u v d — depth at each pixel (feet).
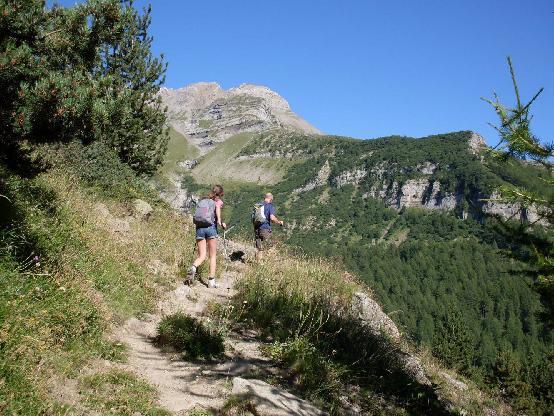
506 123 21.36
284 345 21.77
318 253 45.68
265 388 16.60
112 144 52.16
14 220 20.54
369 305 39.09
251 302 28.25
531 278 21.02
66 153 44.11
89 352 16.08
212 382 17.22
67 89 19.69
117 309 21.44
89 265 23.49
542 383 186.09
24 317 14.57
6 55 17.80
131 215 44.73
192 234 47.80
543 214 21.27
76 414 12.03
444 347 224.33
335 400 19.02
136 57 54.65
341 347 25.80
